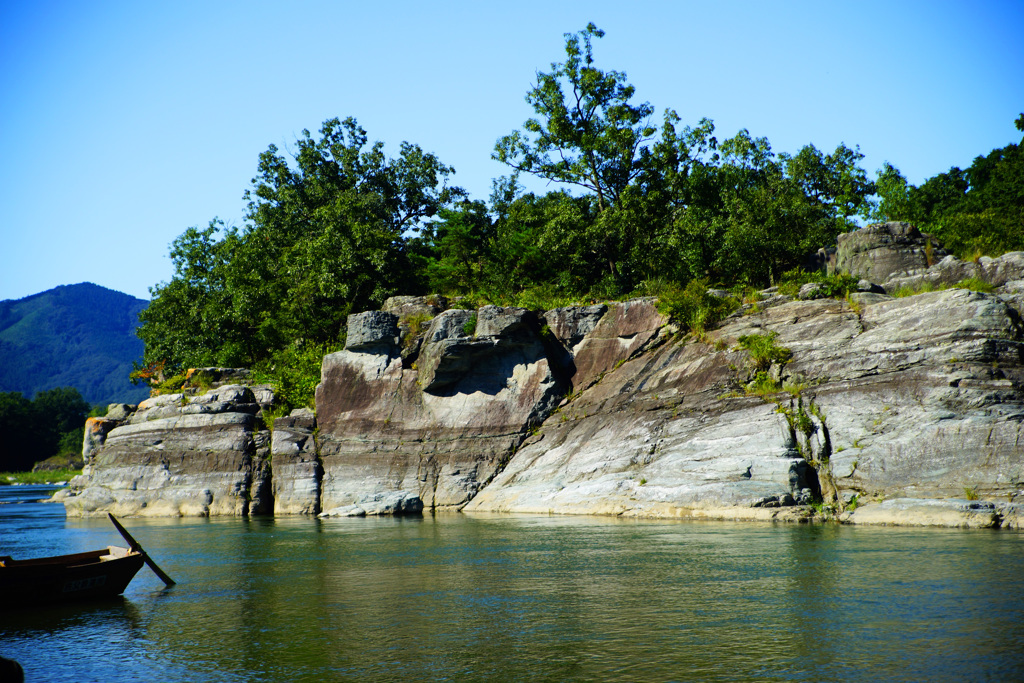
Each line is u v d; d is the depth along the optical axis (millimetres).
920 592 13398
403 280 44688
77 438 151750
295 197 50656
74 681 10633
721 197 42531
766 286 37000
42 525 30906
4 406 149125
